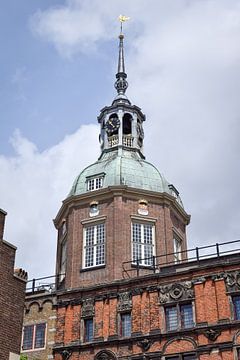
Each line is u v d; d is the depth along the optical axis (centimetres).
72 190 4778
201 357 3475
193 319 3638
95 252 4388
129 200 4538
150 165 4944
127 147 5119
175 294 3762
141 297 3862
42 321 4125
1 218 2667
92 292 4062
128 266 4253
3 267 2619
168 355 3584
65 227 4766
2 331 2516
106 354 3756
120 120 5219
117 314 3878
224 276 3653
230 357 3394
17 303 2645
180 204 4903
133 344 3709
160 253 4403
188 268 3894
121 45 5925
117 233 4334
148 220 4506
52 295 4197
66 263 4484
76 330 3950
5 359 2484
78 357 3844
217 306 3581
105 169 4775
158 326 3697
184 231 4916
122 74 5656
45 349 3994
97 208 4544
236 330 3456
